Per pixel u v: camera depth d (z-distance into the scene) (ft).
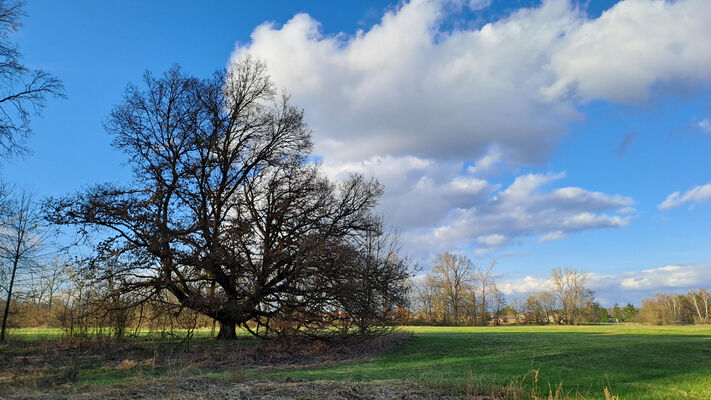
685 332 131.75
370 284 86.07
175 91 89.71
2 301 89.86
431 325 272.51
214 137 88.53
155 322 84.99
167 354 73.05
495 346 83.35
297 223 90.12
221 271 83.97
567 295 322.75
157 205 82.38
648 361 57.47
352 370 55.62
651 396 37.17
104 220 79.77
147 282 80.43
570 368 52.49
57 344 79.61
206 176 87.04
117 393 37.04
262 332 86.53
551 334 123.13
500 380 44.60
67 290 83.56
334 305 84.94
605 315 424.46
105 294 80.23
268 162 91.50
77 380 48.32
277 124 96.07
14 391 38.24
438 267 278.46
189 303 79.36
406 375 49.73
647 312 356.79
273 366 63.21
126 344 81.76
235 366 59.98
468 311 289.53
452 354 74.28
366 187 97.04
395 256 97.45
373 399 35.88
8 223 90.43
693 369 50.96
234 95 92.89
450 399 36.17
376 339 89.20
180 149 87.97
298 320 81.46
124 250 79.41
